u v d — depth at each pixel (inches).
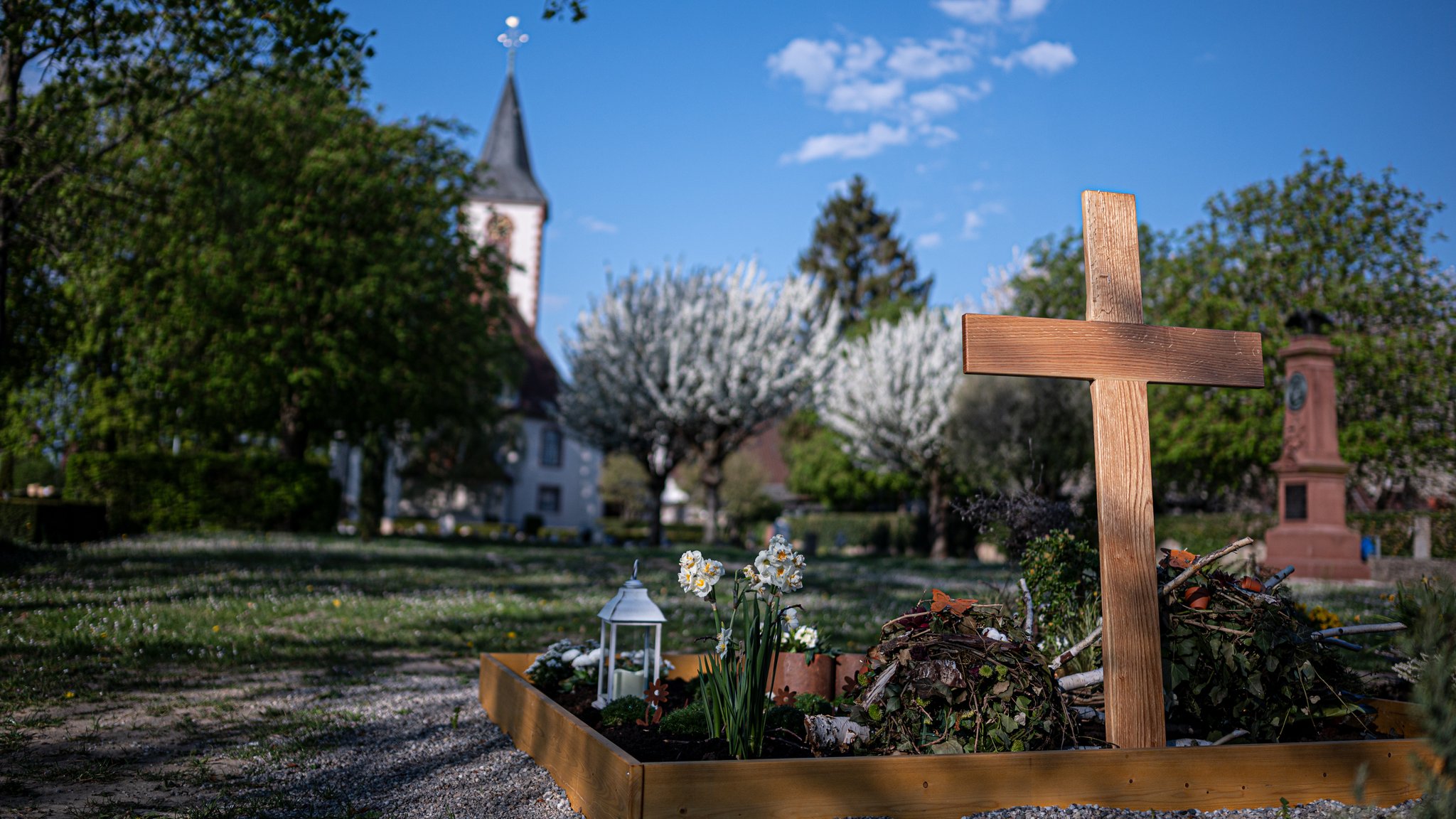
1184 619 174.4
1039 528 284.7
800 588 165.9
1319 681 177.5
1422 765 112.7
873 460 1467.8
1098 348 174.1
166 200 645.3
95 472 1010.1
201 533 989.8
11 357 690.8
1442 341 1089.4
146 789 165.6
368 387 1031.0
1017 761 145.4
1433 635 122.4
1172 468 1205.7
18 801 156.6
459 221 1154.7
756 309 1309.1
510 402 2196.1
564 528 2301.9
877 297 2470.5
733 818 132.9
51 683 247.6
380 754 194.5
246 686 260.7
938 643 161.0
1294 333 853.8
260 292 962.1
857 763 138.5
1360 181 1130.0
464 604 457.1
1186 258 1185.4
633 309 1285.7
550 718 176.6
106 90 482.0
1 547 609.6
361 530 1006.4
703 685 165.2
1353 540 769.6
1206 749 153.3
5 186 490.6
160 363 941.8
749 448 2263.8
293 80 487.8
